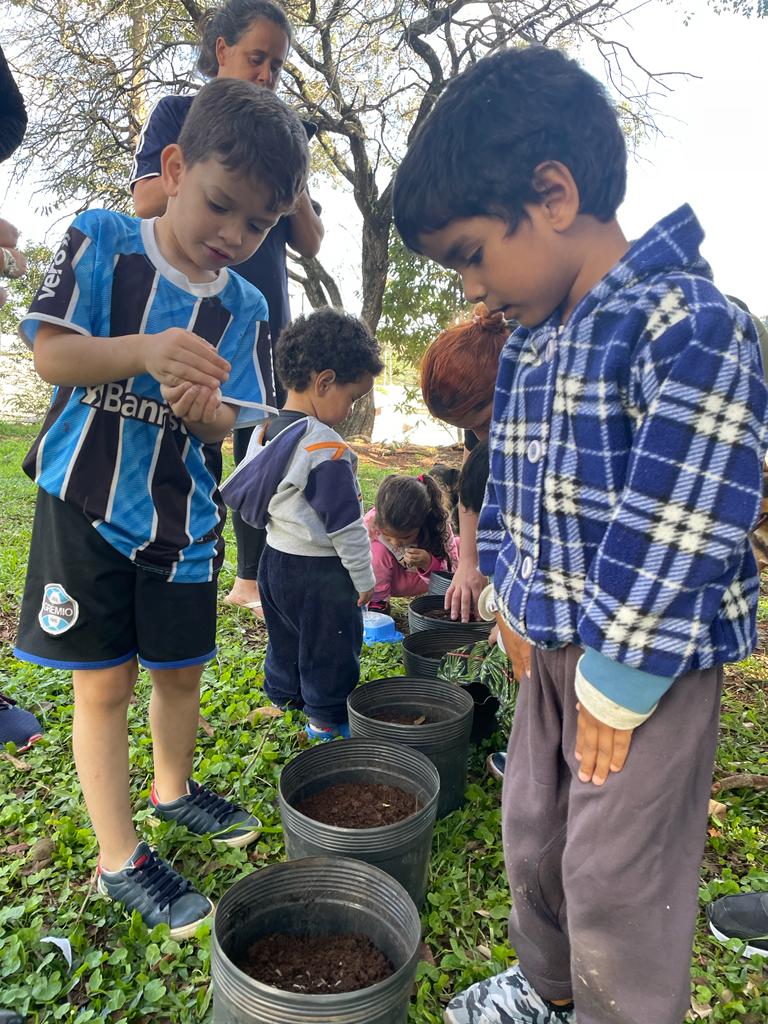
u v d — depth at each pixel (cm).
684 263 128
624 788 128
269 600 290
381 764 232
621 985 132
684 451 116
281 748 280
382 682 270
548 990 156
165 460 196
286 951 174
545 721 146
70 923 193
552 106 127
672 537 116
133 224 196
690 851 132
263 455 278
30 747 271
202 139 178
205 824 227
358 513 269
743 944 195
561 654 139
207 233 185
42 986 172
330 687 278
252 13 321
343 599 275
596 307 130
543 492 138
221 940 165
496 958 188
